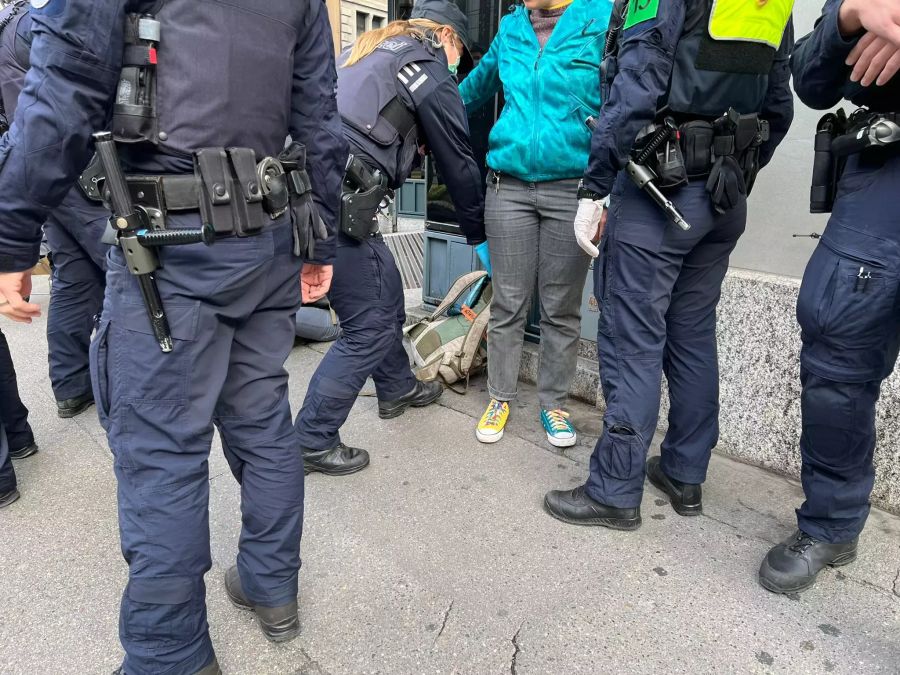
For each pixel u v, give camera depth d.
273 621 1.49
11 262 1.15
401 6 2.84
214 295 1.19
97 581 1.74
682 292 1.92
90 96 1.05
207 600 1.66
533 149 2.19
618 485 1.90
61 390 2.72
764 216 2.23
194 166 1.14
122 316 1.18
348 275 2.13
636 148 1.68
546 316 2.43
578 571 1.75
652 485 2.19
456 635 1.53
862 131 1.36
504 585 1.70
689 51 1.56
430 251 3.69
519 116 2.22
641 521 1.97
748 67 1.57
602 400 2.81
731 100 1.61
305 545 1.87
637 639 1.51
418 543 1.88
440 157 2.21
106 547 1.88
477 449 2.47
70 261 2.60
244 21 1.18
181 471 1.23
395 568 1.77
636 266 1.77
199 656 1.32
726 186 1.64
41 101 1.03
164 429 1.20
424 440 2.54
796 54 1.52
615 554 1.83
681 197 1.69
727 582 1.71
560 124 2.13
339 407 2.22
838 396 1.52
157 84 1.11
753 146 1.70
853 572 1.73
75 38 1.01
